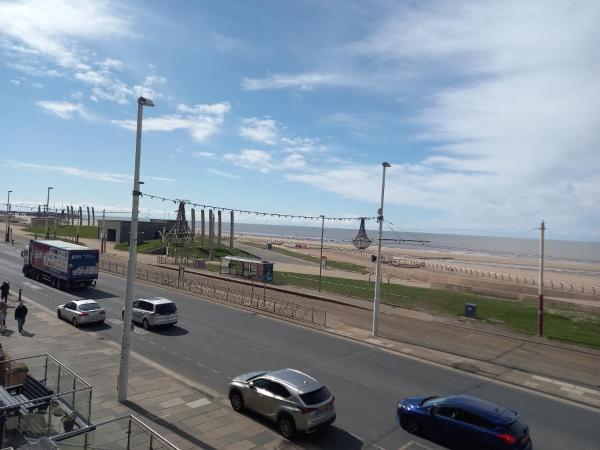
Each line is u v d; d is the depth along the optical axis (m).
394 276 65.25
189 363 20.25
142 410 14.59
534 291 51.75
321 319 31.64
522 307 38.53
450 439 13.31
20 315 23.08
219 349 22.81
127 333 15.27
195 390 16.86
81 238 96.75
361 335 27.78
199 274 52.97
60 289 38.03
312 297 40.19
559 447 14.03
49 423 11.47
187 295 38.75
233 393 15.30
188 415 14.50
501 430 12.40
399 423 14.78
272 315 32.12
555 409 17.44
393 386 18.83
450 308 37.22
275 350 23.28
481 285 55.94
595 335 29.98
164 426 13.57
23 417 11.28
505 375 21.39
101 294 36.84
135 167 15.50
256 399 14.42
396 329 29.89
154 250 73.69
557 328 31.73
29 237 93.69
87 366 18.58
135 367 18.97
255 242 132.38
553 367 23.00
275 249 102.94
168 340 23.94
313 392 13.62
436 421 13.63
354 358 22.72
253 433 13.62
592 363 24.02
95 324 26.52
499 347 26.48
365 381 19.27
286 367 20.52
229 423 14.16
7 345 20.80
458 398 13.94
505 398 18.34
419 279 63.00
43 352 20.12
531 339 28.61
